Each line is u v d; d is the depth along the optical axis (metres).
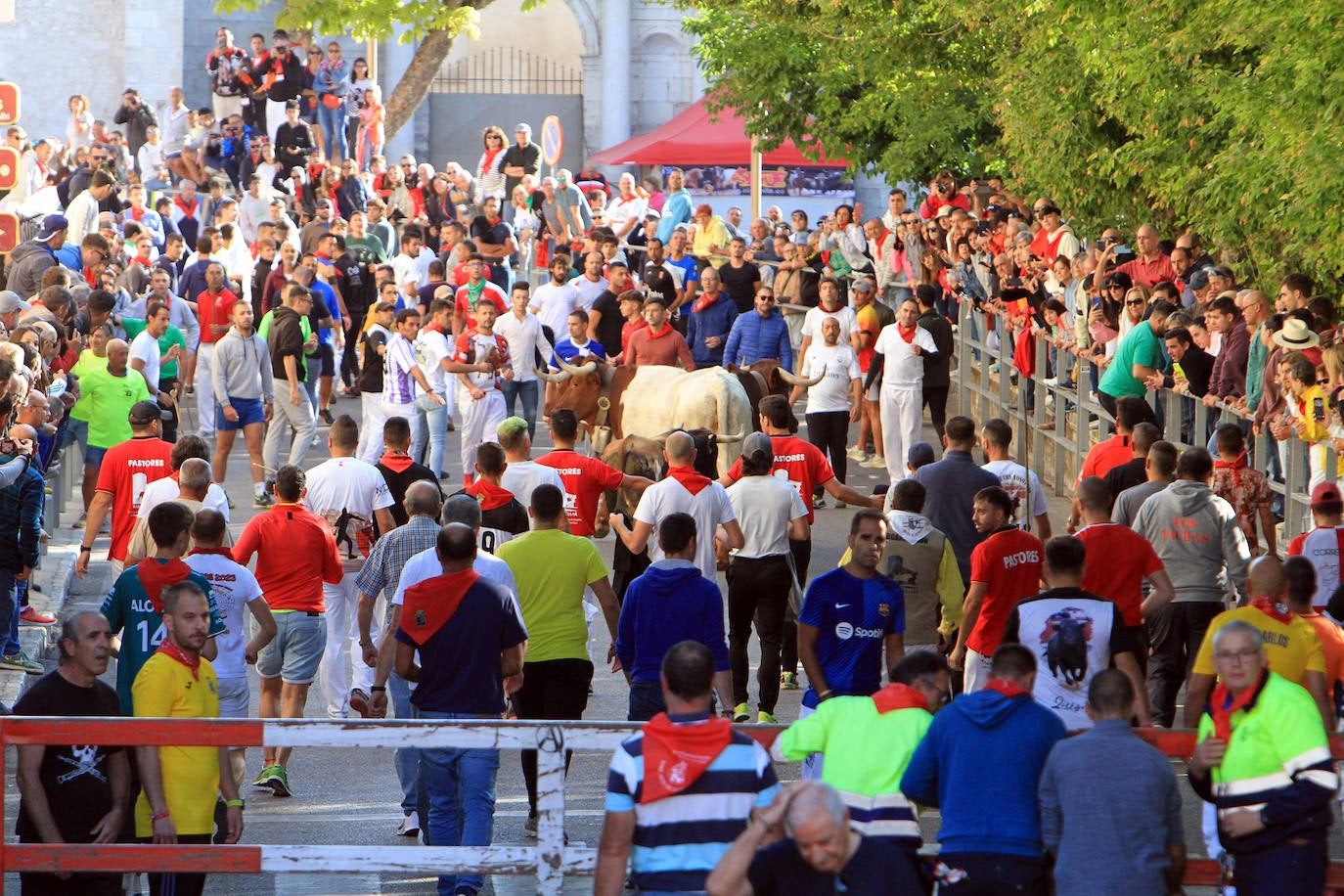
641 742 22.98
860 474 72.25
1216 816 26.19
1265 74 52.00
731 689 34.09
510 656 31.88
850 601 33.06
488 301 64.12
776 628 40.66
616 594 46.00
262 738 24.86
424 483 36.62
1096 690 23.47
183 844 26.77
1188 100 58.88
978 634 35.81
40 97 141.50
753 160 111.31
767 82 94.38
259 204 99.81
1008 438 43.41
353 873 25.62
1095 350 61.72
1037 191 77.81
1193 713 30.47
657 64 156.88
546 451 72.38
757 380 59.25
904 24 88.25
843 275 92.06
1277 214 51.81
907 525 36.69
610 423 61.41
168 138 119.44
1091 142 69.62
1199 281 56.94
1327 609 34.53
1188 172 60.12
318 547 38.53
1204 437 52.50
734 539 39.88
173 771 28.25
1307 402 44.47
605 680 47.38
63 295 55.34
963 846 23.38
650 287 82.81
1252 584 31.19
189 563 34.72
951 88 88.56
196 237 100.38
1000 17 78.19
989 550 35.50
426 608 31.34
